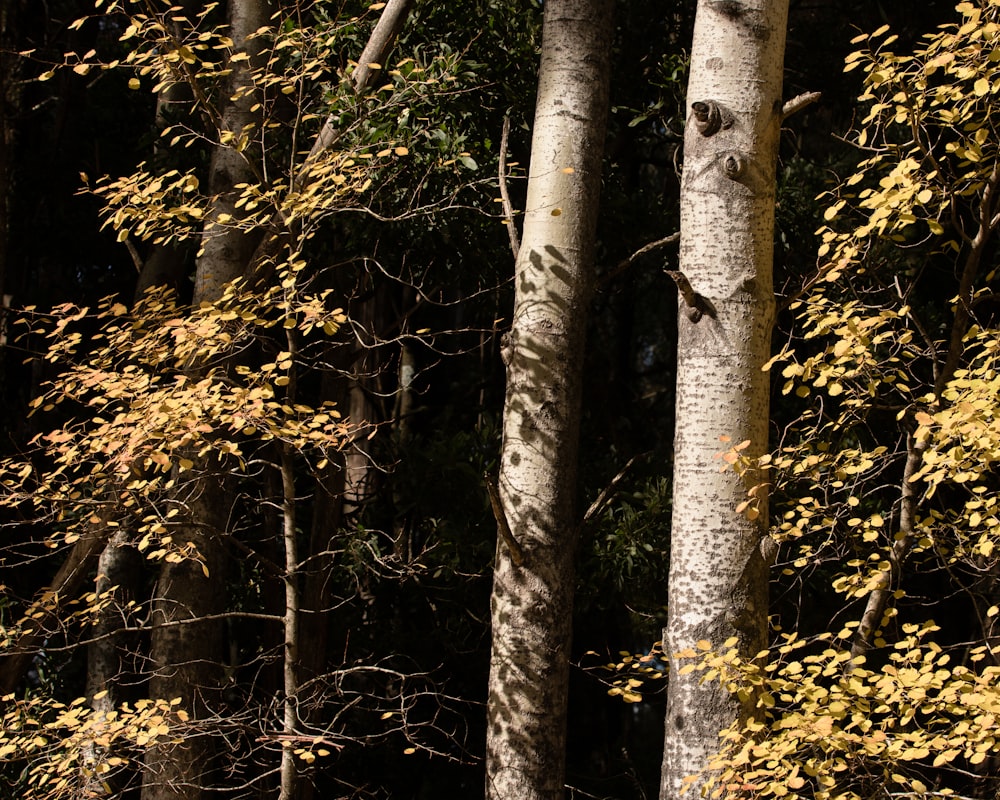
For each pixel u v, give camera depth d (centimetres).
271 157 614
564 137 564
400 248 738
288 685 519
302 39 572
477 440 835
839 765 369
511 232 560
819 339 847
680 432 420
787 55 894
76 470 496
